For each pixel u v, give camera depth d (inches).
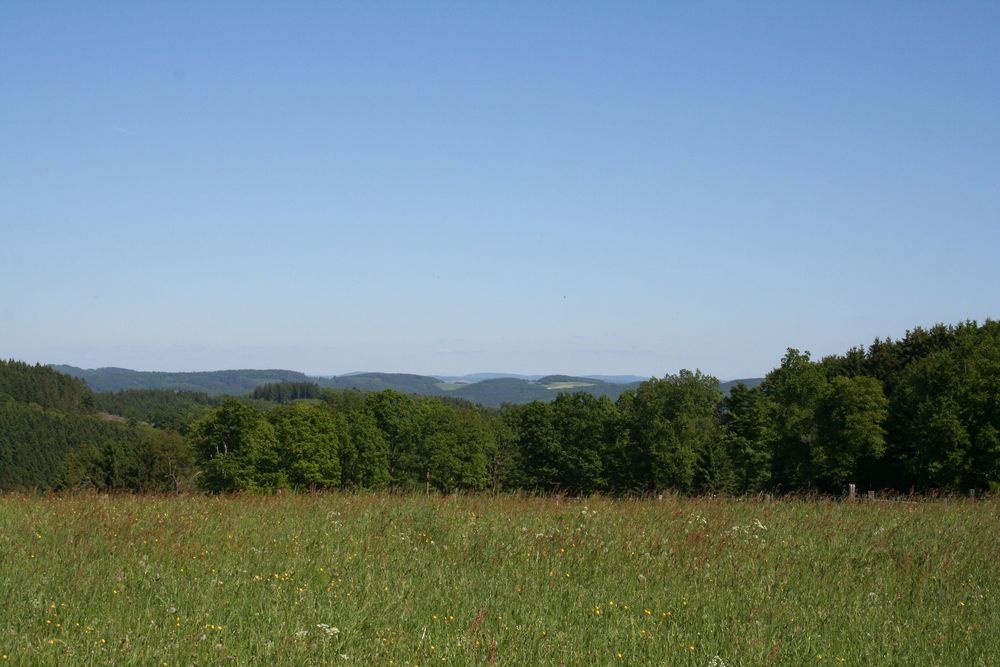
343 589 344.8
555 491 714.2
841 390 1749.5
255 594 332.8
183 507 567.5
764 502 649.0
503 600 337.4
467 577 374.9
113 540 428.1
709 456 1946.4
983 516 584.7
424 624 302.0
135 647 261.0
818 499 685.9
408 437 2375.7
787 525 525.7
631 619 317.1
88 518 485.1
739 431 1908.2
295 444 2097.7
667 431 1973.4
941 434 1546.5
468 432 2384.4
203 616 298.0
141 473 2434.8
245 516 525.0
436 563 402.3
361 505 581.9
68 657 251.1
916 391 1689.2
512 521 512.1
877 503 671.8
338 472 2140.7
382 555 416.5
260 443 2092.8
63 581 339.3
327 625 289.9
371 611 314.7
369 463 2256.4
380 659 264.7
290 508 569.6
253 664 255.0
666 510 577.9
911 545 473.7
